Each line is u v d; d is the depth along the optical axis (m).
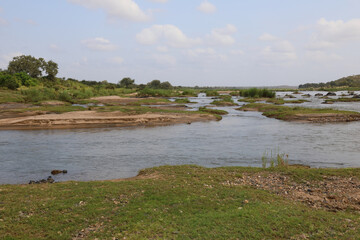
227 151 23.94
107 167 19.12
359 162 20.08
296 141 28.14
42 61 142.62
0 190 12.45
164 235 7.86
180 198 10.95
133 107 57.31
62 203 10.54
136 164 19.88
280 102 75.44
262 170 16.09
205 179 14.08
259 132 33.88
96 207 10.12
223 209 9.88
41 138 30.25
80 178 16.69
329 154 22.58
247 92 102.88
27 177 16.94
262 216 9.20
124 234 7.99
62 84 143.25
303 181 13.92
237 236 7.89
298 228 8.43
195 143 27.52
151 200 10.73
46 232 8.21
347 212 10.17
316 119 43.81
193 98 111.00
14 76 109.06
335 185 13.29
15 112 50.25
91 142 28.11
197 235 7.88
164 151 24.05
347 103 75.25
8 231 8.30
